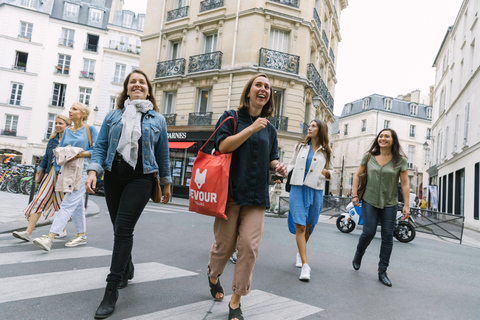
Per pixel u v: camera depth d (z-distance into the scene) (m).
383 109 42.44
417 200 23.27
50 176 4.20
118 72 34.28
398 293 3.21
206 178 2.12
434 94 28.59
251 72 16.56
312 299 2.81
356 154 44.22
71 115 3.95
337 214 12.69
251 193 2.18
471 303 3.08
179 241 5.02
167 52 19.89
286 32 17.47
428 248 6.86
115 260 2.22
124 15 35.75
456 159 18.05
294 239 6.10
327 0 20.69
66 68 33.34
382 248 3.62
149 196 2.42
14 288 2.46
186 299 2.54
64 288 2.55
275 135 2.53
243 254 2.14
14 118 31.89
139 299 2.47
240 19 17.22
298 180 3.66
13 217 5.80
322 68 21.70
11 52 31.83
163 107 19.75
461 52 18.53
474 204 14.45
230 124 2.23
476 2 16.09
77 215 4.25
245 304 2.54
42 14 32.75
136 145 2.37
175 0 20.25
